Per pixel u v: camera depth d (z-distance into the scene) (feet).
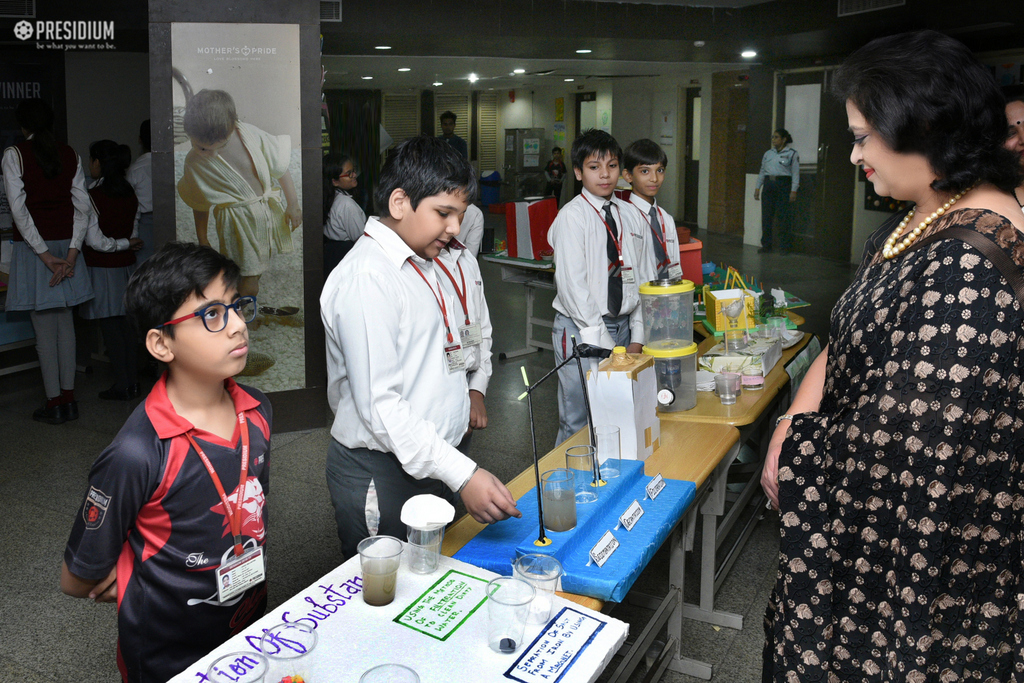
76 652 8.61
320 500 12.32
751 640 8.94
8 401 17.22
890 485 4.06
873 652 4.28
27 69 26.71
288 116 14.25
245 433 5.05
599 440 7.16
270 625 4.74
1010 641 4.09
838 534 4.29
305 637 4.60
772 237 37.91
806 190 36.29
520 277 20.68
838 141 34.09
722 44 27.40
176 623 4.94
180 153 13.88
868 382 4.20
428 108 63.77
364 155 60.95
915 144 3.96
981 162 3.90
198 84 13.76
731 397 9.29
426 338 6.26
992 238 3.84
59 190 14.96
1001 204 4.06
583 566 5.50
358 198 52.26
